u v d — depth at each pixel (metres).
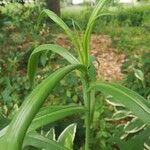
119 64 8.48
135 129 2.88
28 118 0.99
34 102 1.03
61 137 2.35
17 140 0.94
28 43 7.50
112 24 12.21
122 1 17.19
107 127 3.91
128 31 11.17
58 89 4.94
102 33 11.64
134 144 2.24
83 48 1.54
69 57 1.58
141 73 4.62
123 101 1.33
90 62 1.56
